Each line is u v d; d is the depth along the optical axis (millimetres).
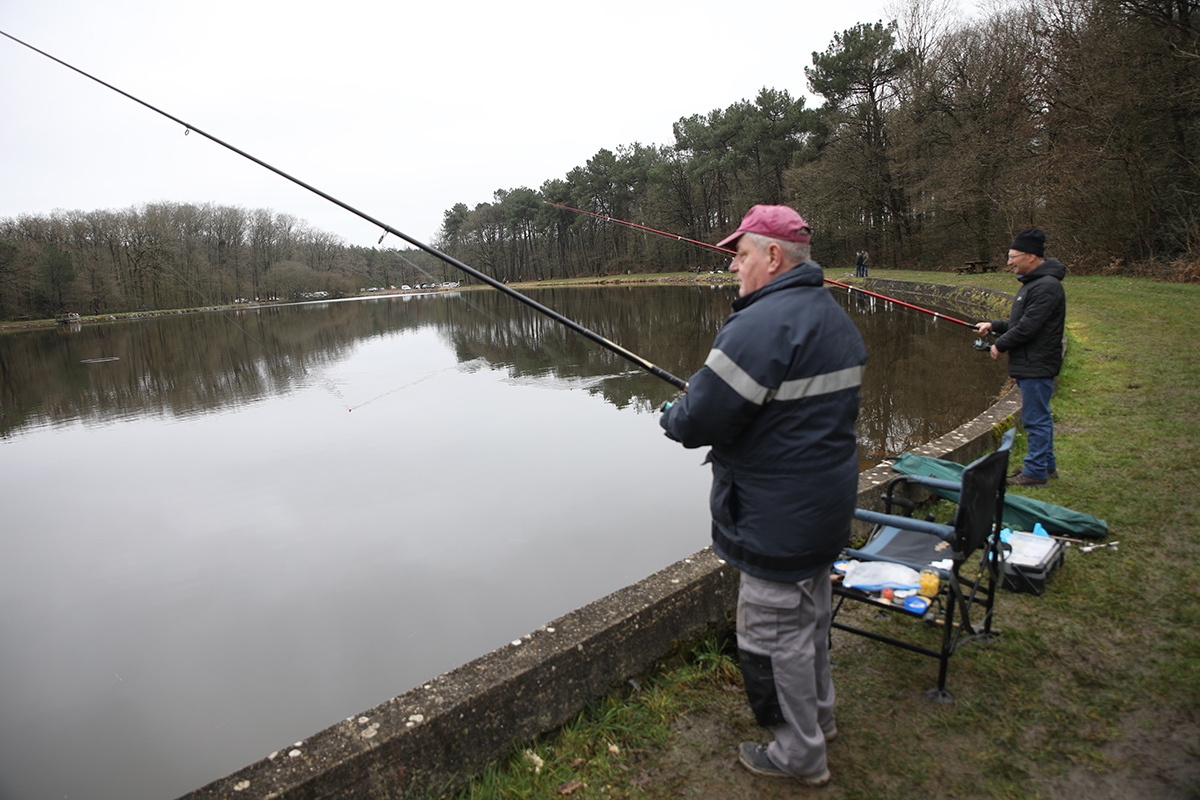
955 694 2246
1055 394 5723
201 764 3781
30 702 4395
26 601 5801
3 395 18125
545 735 2246
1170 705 2100
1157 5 14898
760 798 1905
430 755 2012
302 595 5512
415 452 9391
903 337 15039
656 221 59281
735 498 1820
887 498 2768
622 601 2523
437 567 5746
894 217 33750
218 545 6734
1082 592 2725
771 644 1831
